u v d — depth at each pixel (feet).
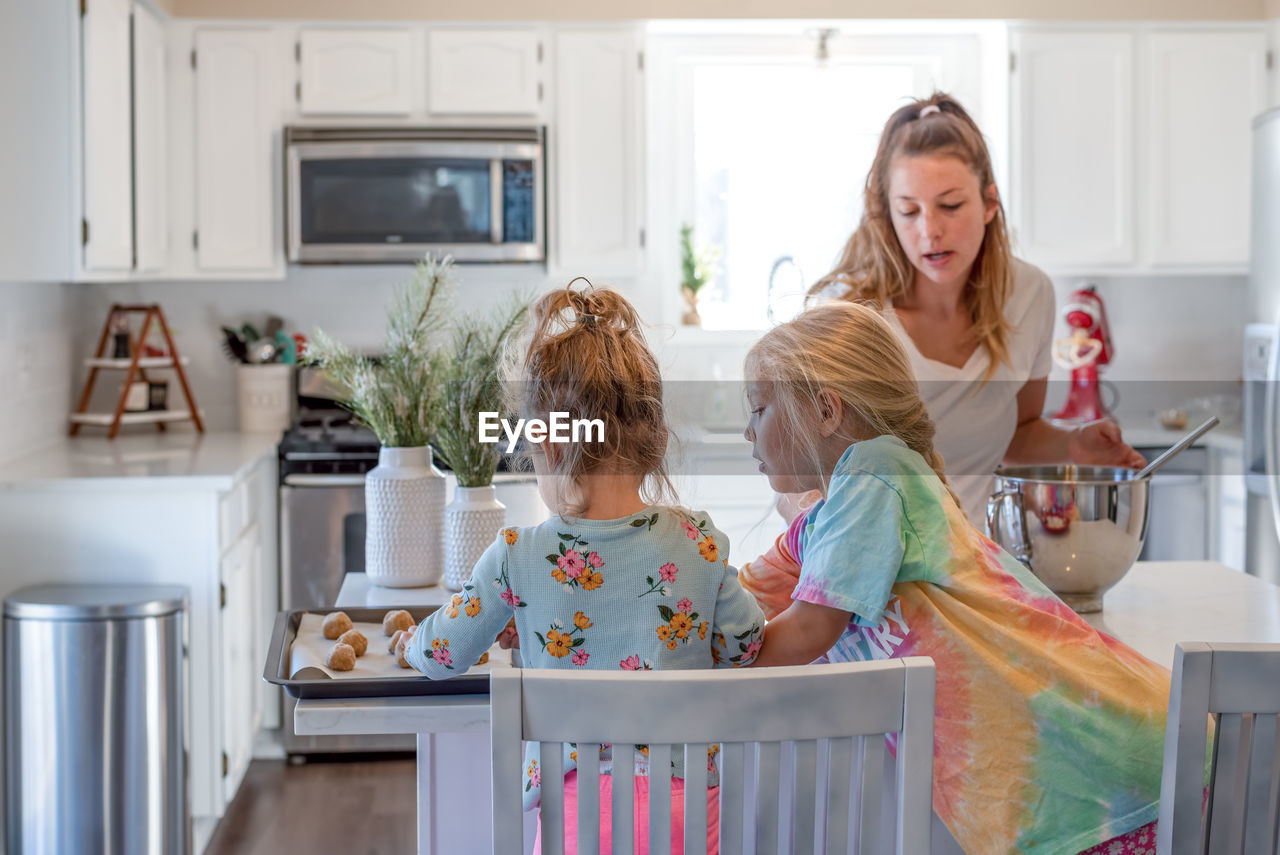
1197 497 12.01
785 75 14.02
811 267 14.11
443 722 4.36
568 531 4.10
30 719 8.70
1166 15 12.70
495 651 4.81
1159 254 12.85
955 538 4.25
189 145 12.09
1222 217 12.87
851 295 6.25
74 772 8.69
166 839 8.93
